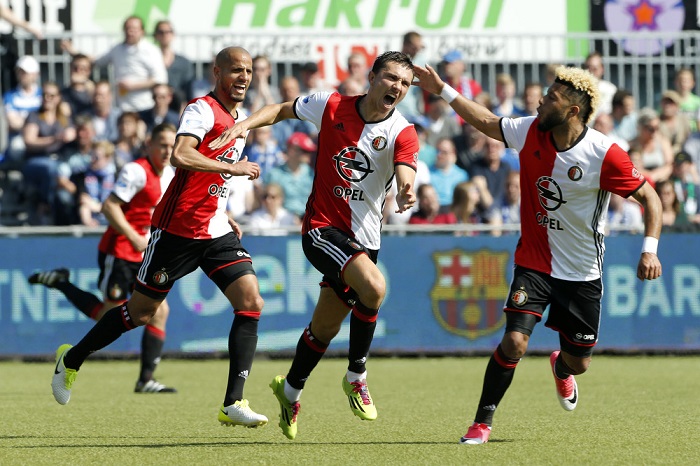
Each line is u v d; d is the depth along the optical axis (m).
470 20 53.75
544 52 51.72
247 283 21.92
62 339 41.41
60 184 45.75
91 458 18.86
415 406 28.36
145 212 31.19
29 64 49.47
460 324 42.88
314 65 49.50
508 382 20.73
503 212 46.50
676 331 43.25
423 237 42.75
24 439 21.66
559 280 20.95
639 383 34.31
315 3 53.03
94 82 50.16
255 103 48.69
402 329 42.66
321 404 28.78
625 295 43.09
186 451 19.77
